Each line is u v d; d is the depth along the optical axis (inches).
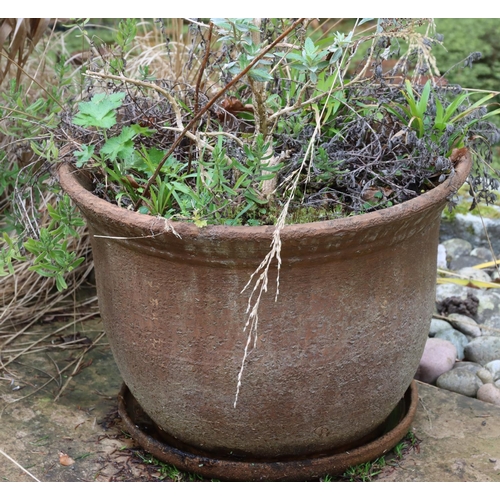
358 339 60.4
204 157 67.8
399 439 70.6
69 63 112.2
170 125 70.6
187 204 58.9
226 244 54.0
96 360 87.0
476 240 111.8
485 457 71.4
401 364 65.0
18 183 81.8
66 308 96.4
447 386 83.3
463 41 146.9
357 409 64.1
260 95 60.5
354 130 69.2
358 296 58.9
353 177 62.4
